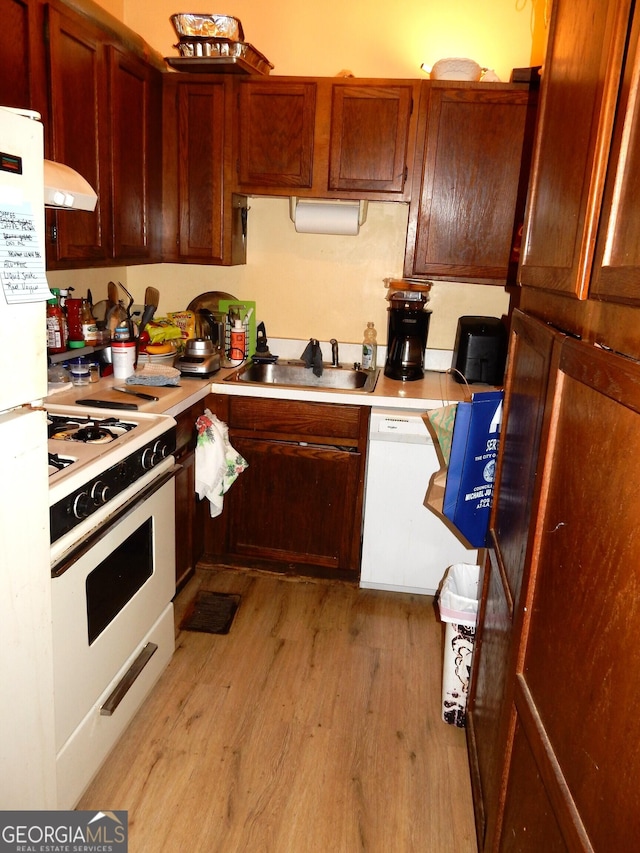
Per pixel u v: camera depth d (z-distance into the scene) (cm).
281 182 269
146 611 194
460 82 253
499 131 255
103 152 226
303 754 187
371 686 217
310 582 280
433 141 259
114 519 163
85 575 151
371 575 269
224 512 276
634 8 80
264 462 267
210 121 267
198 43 250
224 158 270
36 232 108
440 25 276
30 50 180
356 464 261
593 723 79
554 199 117
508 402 163
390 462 255
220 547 281
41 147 108
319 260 307
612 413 80
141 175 257
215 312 311
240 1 283
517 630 120
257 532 277
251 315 303
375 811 169
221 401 263
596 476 85
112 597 171
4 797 118
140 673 192
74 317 250
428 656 235
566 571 95
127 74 239
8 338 104
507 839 120
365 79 256
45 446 120
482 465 179
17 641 117
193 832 160
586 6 102
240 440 266
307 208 280
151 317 289
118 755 182
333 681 218
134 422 196
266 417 262
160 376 252
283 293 313
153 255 274
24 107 181
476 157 259
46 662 129
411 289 282
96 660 162
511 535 141
